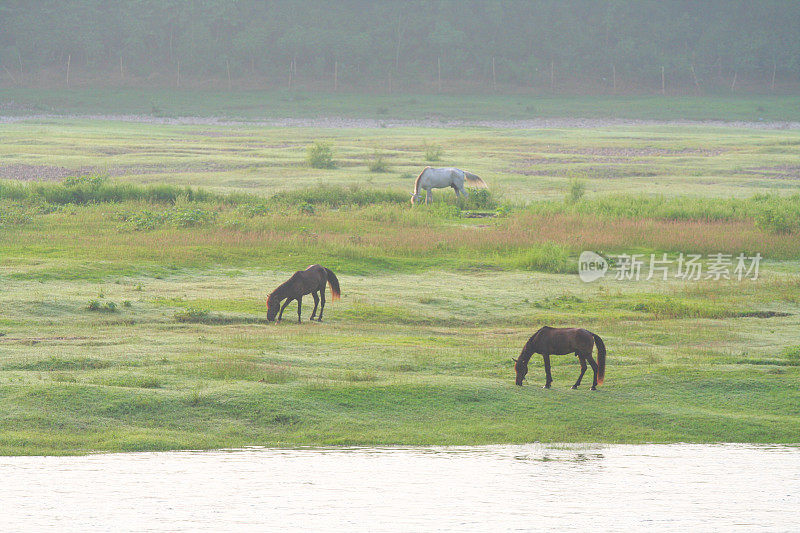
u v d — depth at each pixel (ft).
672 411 181.47
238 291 315.99
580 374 200.95
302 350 225.97
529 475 138.72
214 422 169.17
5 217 461.37
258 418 171.01
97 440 157.58
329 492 126.82
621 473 140.15
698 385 199.72
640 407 183.83
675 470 142.41
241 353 216.74
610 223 485.97
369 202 599.98
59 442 155.43
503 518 114.21
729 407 188.03
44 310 263.08
